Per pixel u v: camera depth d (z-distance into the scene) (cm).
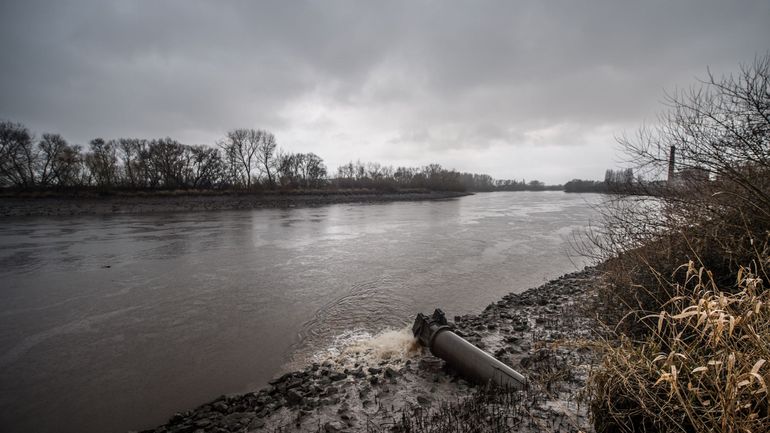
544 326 838
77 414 639
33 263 1683
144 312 1092
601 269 744
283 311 1089
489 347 737
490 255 1864
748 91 558
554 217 3872
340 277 1450
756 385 269
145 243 2194
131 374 759
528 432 418
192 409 641
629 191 696
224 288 1314
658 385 351
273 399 617
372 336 893
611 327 608
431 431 442
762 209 468
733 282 518
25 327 993
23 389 715
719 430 267
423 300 1167
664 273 572
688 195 620
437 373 637
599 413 392
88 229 2786
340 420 521
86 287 1330
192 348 866
